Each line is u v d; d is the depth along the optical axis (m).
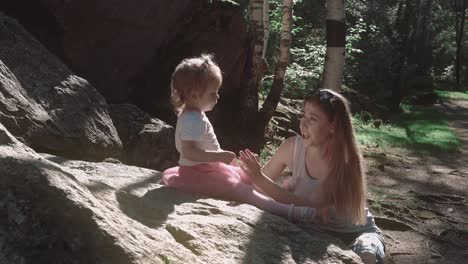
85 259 2.17
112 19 7.19
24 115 4.33
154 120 6.22
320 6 23.89
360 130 13.70
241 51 9.34
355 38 17.55
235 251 2.74
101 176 3.46
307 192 3.40
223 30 9.01
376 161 10.30
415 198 8.10
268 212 3.30
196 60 3.27
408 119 18.31
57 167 2.47
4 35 5.05
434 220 7.20
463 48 45.75
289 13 9.76
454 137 14.27
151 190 3.26
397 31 28.59
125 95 7.69
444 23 46.69
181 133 3.22
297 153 3.46
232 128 9.26
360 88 22.00
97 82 7.30
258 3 9.65
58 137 4.51
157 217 2.86
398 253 5.77
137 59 7.76
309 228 3.32
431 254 5.87
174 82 3.28
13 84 4.46
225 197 3.35
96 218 2.27
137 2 7.44
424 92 28.81
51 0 6.70
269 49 16.14
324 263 2.90
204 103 3.25
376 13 28.23
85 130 4.80
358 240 3.27
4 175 2.27
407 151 11.93
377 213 7.12
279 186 3.35
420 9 33.19
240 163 3.46
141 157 5.74
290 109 11.88
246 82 9.52
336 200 3.26
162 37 8.06
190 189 3.32
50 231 2.18
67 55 6.95
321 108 3.25
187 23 8.66
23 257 2.09
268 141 9.70
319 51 16.02
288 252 2.87
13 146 2.78
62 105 4.81
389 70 24.52
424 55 37.19
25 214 2.18
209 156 3.18
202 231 2.79
